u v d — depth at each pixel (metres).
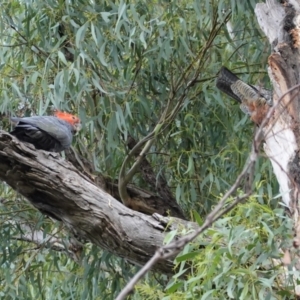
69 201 7.16
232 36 10.86
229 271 6.08
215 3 9.59
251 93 8.14
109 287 10.79
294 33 7.49
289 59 7.36
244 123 9.34
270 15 8.09
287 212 6.95
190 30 9.91
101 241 7.47
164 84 9.98
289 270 6.25
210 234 6.29
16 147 6.78
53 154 7.14
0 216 10.62
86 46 9.02
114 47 9.14
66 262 11.55
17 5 9.62
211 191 9.77
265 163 8.20
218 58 10.39
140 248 7.39
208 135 10.21
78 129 8.77
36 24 9.38
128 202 10.21
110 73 9.48
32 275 10.61
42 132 7.36
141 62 9.58
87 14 9.18
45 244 10.73
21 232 10.48
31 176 6.93
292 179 6.96
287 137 7.11
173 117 9.70
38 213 10.71
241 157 9.67
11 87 9.44
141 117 9.81
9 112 9.71
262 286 6.26
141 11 9.38
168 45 9.08
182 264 6.34
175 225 7.46
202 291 6.26
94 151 10.12
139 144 9.52
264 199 8.38
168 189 10.55
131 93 9.56
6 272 10.18
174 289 6.28
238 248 6.37
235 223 6.18
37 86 9.37
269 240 6.05
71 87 8.91
